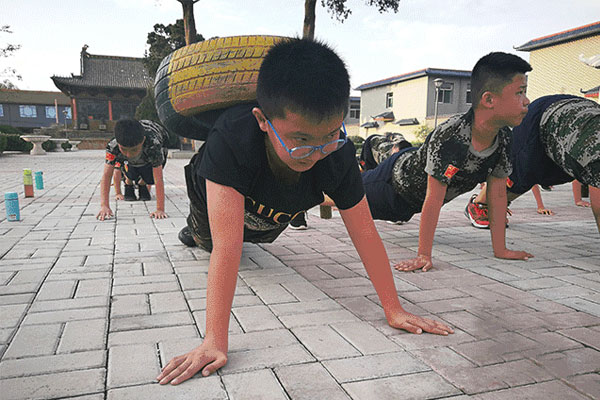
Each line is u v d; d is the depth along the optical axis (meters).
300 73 1.41
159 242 4.00
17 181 9.96
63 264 3.25
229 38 2.25
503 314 2.42
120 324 2.21
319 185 2.07
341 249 3.93
